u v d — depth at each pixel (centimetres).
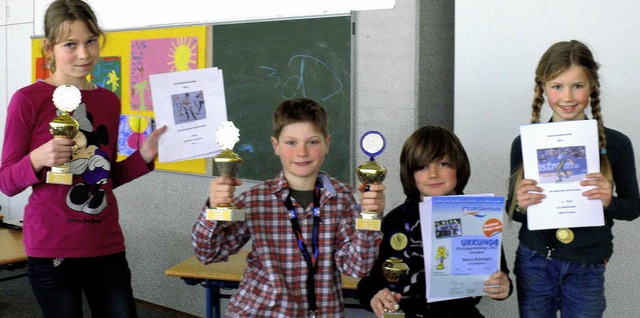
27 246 192
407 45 300
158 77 191
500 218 186
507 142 273
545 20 262
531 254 198
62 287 191
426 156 196
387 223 205
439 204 183
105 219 199
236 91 365
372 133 183
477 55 279
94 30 191
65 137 182
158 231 414
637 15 244
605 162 189
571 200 187
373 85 312
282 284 177
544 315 198
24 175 180
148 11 414
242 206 180
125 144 424
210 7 380
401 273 187
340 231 183
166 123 191
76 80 198
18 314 393
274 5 350
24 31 507
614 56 249
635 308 252
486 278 187
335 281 184
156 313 409
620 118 251
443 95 326
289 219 181
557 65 185
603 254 192
